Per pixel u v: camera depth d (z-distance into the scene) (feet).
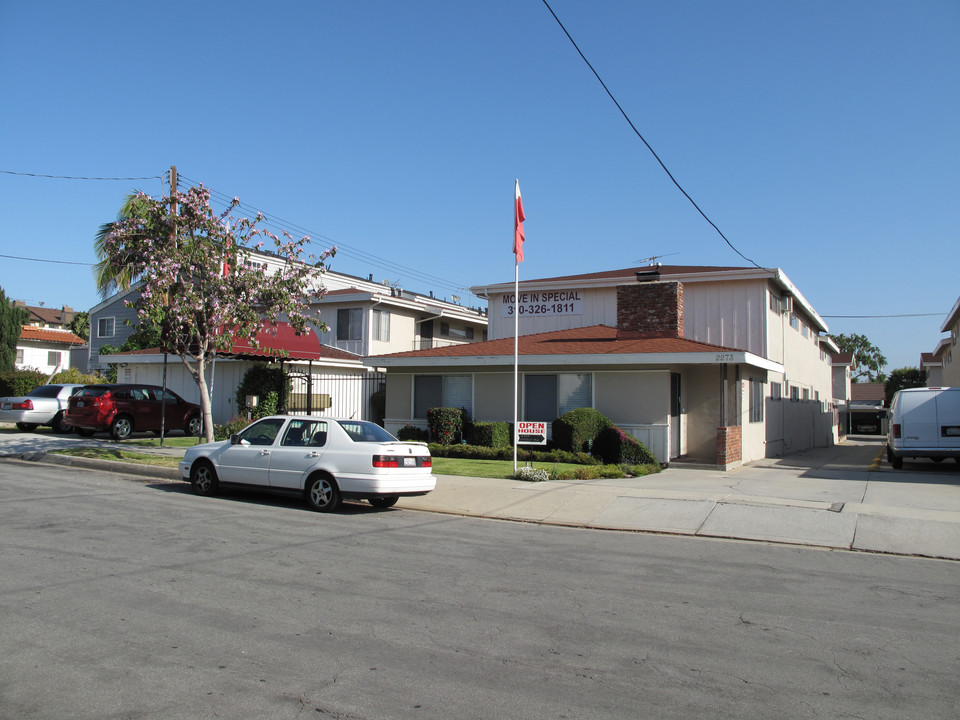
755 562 28.50
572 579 25.18
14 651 17.25
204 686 15.49
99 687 15.34
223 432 75.51
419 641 18.54
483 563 27.27
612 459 58.23
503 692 15.49
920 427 58.80
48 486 44.04
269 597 22.00
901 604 22.65
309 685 15.66
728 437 59.52
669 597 23.11
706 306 78.89
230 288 53.21
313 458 38.70
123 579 23.47
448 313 123.44
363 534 32.37
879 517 35.86
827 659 17.74
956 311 111.65
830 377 141.49
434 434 65.67
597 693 15.55
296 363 88.02
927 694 15.70
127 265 55.21
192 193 52.85
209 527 32.73
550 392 64.44
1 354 118.62
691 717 14.44
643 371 61.21
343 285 132.87
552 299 87.86
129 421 73.87
